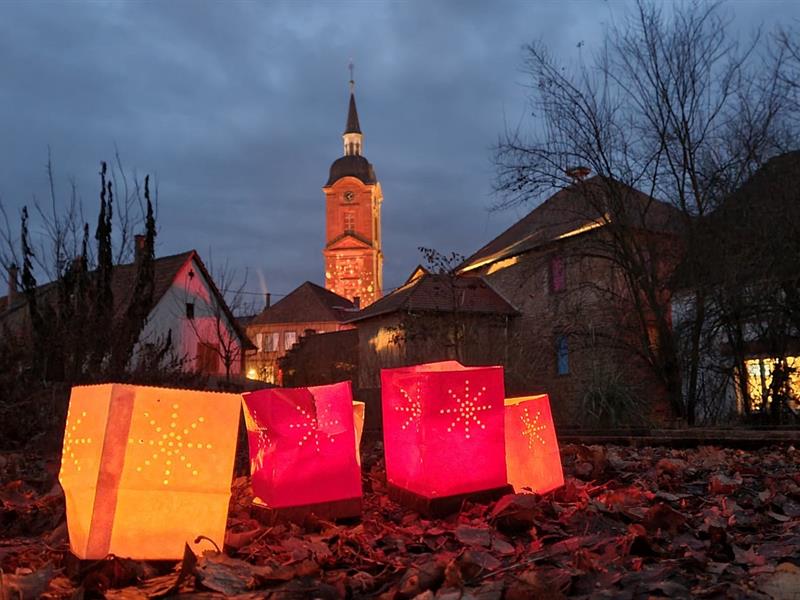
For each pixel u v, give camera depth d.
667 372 14.97
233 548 2.29
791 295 13.35
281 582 1.89
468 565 1.92
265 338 53.19
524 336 15.02
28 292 8.68
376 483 3.64
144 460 2.08
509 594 1.69
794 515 2.79
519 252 22.53
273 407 2.59
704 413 15.04
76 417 2.17
